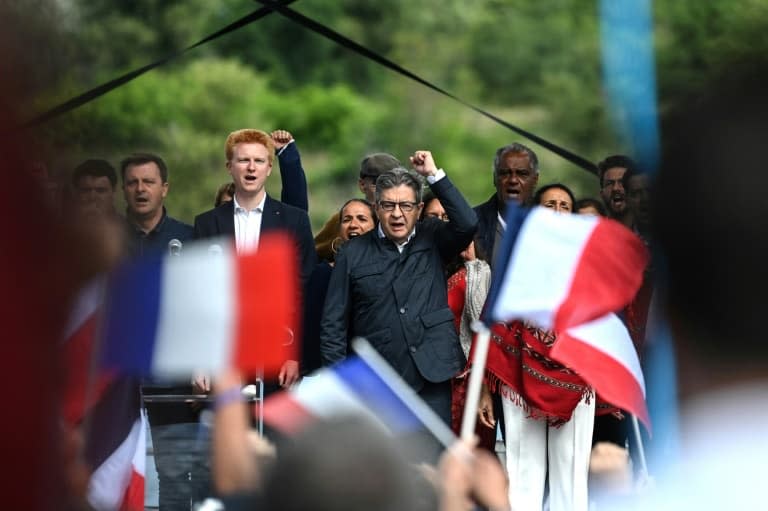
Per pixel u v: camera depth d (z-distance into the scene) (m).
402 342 17.94
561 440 17.89
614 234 9.47
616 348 9.59
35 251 3.87
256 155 19.70
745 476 3.08
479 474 5.82
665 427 3.32
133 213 19.69
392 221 18.08
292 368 18.97
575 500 17.81
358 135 69.38
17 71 3.68
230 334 6.04
